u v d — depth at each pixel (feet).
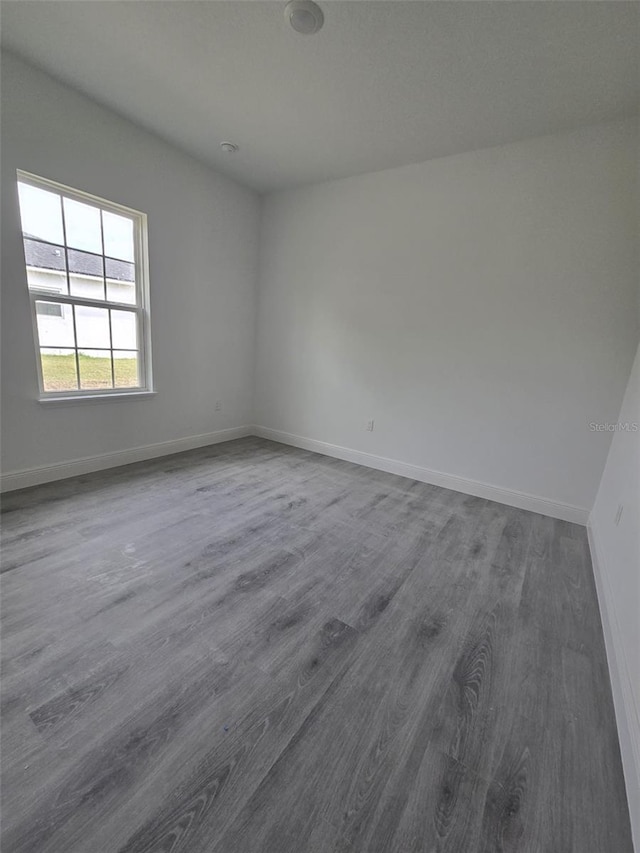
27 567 6.11
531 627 5.65
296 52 6.59
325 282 12.49
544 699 4.49
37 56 7.20
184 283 11.56
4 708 3.88
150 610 5.42
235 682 4.41
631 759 3.61
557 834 3.22
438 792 3.45
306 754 3.69
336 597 6.03
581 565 7.38
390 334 11.46
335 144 9.59
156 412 11.58
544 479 9.56
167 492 9.34
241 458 12.38
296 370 13.70
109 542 7.01
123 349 10.51
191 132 9.53
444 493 10.57
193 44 6.61
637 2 5.18
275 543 7.47
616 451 7.89
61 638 4.81
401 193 10.62
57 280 8.82
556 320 8.96
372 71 6.90
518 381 9.61
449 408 10.71
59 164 8.17
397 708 4.24
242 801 3.27
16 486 8.69
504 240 9.32
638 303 8.07
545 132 8.44
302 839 3.05
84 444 9.89
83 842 2.91
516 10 5.46
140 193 9.82
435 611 5.87
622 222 8.06
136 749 3.60
